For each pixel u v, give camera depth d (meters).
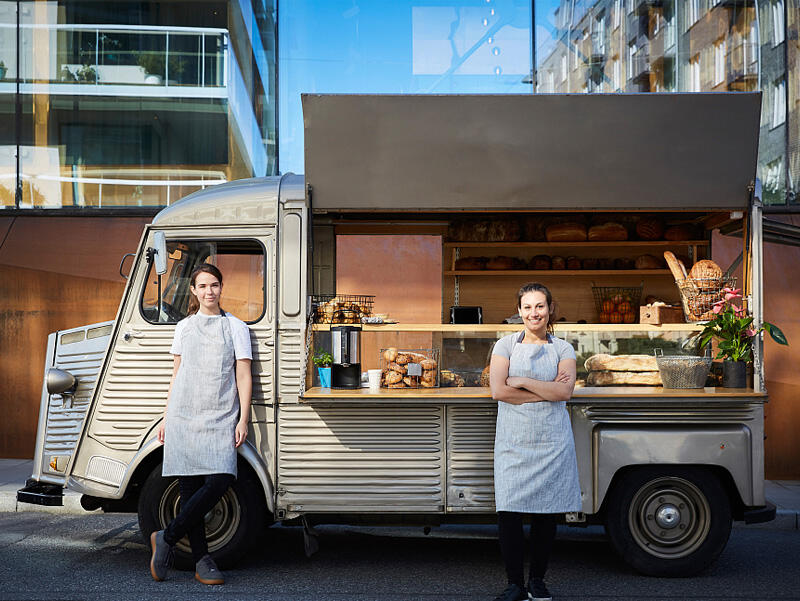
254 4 9.57
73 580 4.67
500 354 4.32
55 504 5.17
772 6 9.10
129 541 5.76
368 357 7.02
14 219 9.51
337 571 4.99
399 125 4.72
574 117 4.72
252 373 4.90
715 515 4.80
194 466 4.50
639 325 5.20
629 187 4.77
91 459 4.95
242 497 4.86
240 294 5.00
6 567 4.97
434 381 5.11
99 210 9.51
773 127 9.06
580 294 6.95
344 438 4.84
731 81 9.17
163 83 9.61
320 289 6.20
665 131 4.73
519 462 4.20
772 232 5.59
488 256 6.96
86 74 9.66
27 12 9.68
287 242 4.99
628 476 4.81
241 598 4.35
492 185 4.77
